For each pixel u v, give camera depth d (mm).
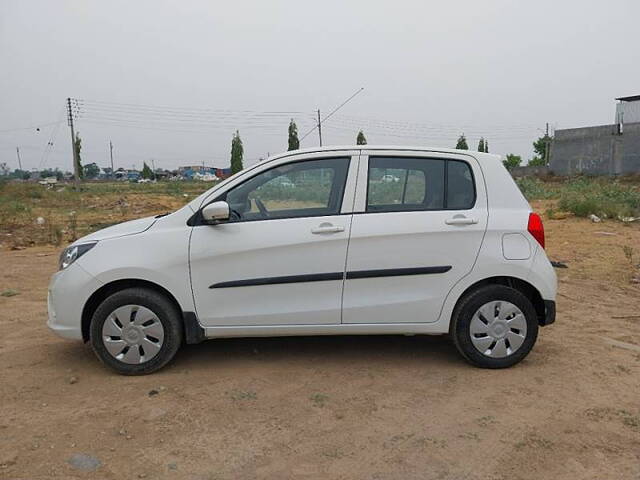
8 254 11141
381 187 4715
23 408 4023
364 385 4441
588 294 7551
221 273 4562
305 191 4723
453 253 4645
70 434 3648
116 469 3258
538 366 4848
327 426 3773
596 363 4922
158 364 4617
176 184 53219
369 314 4641
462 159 4832
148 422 3812
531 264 4695
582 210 16484
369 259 4598
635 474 3240
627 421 3861
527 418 3900
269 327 4637
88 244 4688
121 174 121438
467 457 3410
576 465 3334
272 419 3865
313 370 4750
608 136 41531
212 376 4609
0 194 30219
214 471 3250
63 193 34375
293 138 48469
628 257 9875
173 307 4633
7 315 6484
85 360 4988
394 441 3586
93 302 4734
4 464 3287
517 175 47781
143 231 4660
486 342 4711
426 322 4703
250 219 4645
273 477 3195
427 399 4188
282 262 4566
